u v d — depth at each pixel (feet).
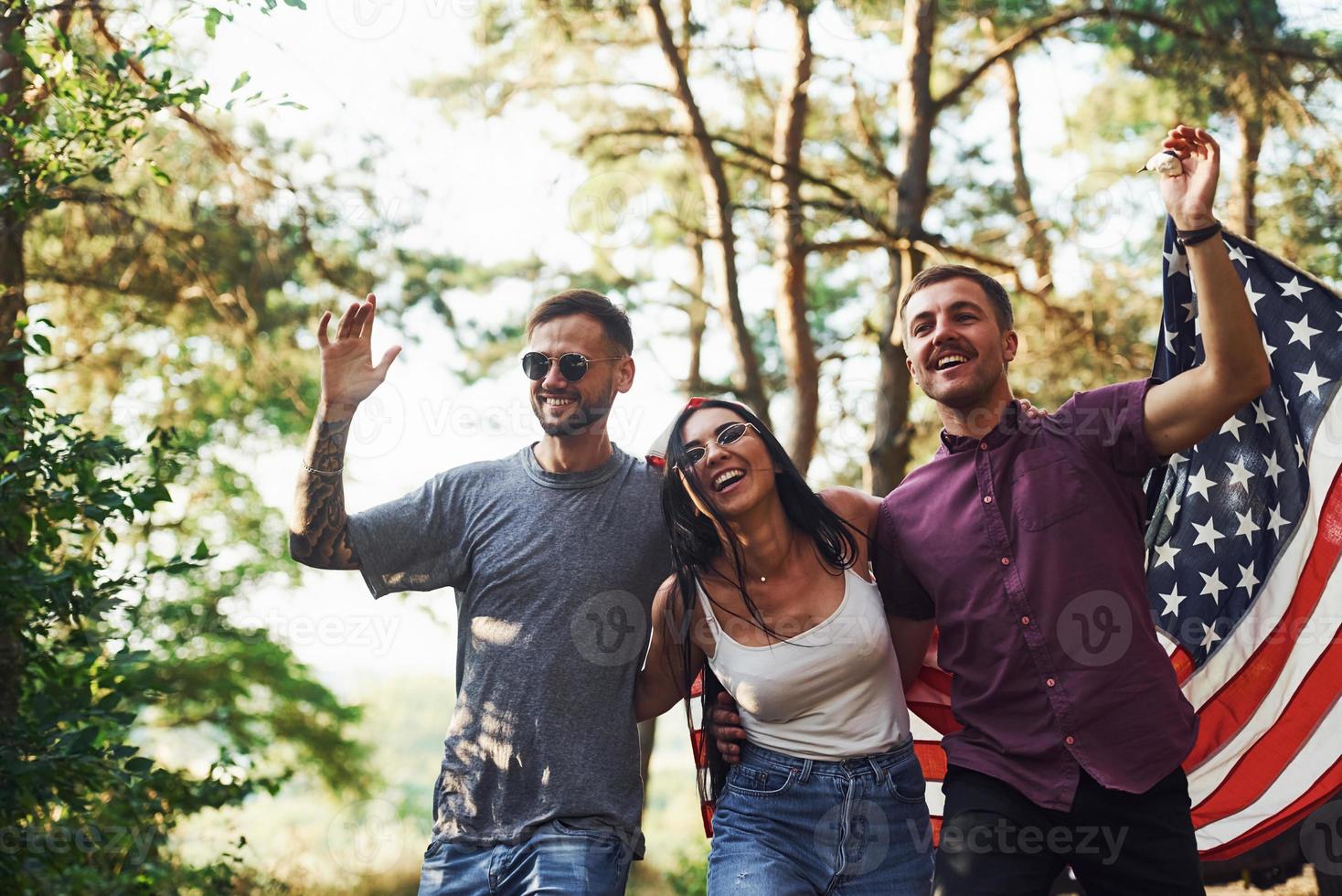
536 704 10.55
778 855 10.15
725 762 10.90
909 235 33.40
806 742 10.28
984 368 10.03
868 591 10.50
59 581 14.20
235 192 27.32
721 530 10.40
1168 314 11.16
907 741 10.55
